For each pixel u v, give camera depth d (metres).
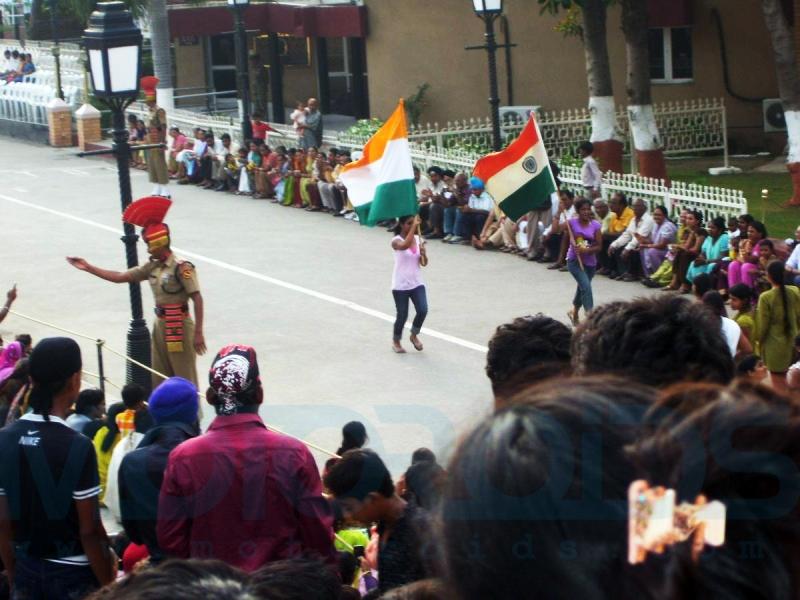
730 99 29.61
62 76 39.62
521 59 31.94
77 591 6.34
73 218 27.58
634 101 25.41
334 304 19.80
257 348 17.61
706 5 29.30
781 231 21.55
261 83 39.88
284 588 2.69
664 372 2.53
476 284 20.59
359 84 38.53
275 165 28.98
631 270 20.11
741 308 13.55
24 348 13.59
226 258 23.36
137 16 37.81
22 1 48.66
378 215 16.69
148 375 14.62
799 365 11.30
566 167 23.78
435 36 33.03
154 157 29.47
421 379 15.85
